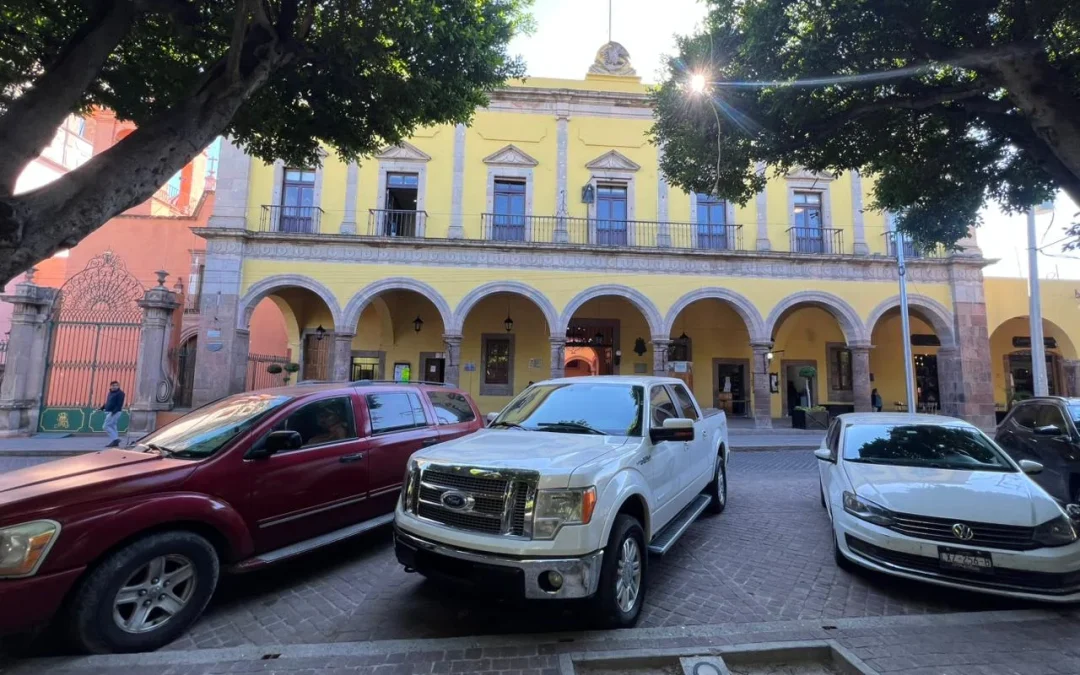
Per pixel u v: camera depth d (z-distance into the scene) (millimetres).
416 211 18016
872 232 19078
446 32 6723
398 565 5047
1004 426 8383
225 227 16828
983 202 7301
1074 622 3721
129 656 3191
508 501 3486
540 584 3326
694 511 5457
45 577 3055
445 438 6297
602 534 3457
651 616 3971
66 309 16078
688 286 18109
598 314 20672
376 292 17312
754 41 6102
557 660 3189
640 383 5164
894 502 4465
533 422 4891
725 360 21188
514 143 19000
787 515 6949
